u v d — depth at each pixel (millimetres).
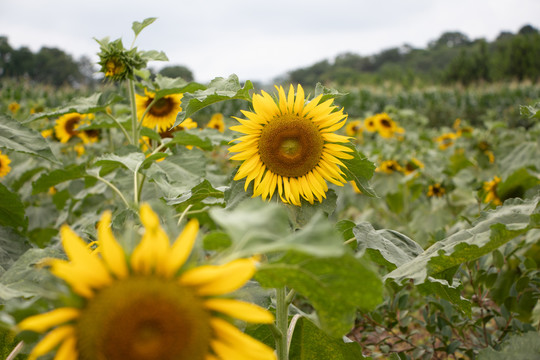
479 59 54812
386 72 59219
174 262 893
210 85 2068
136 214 1657
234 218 935
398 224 6102
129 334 859
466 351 2508
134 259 881
